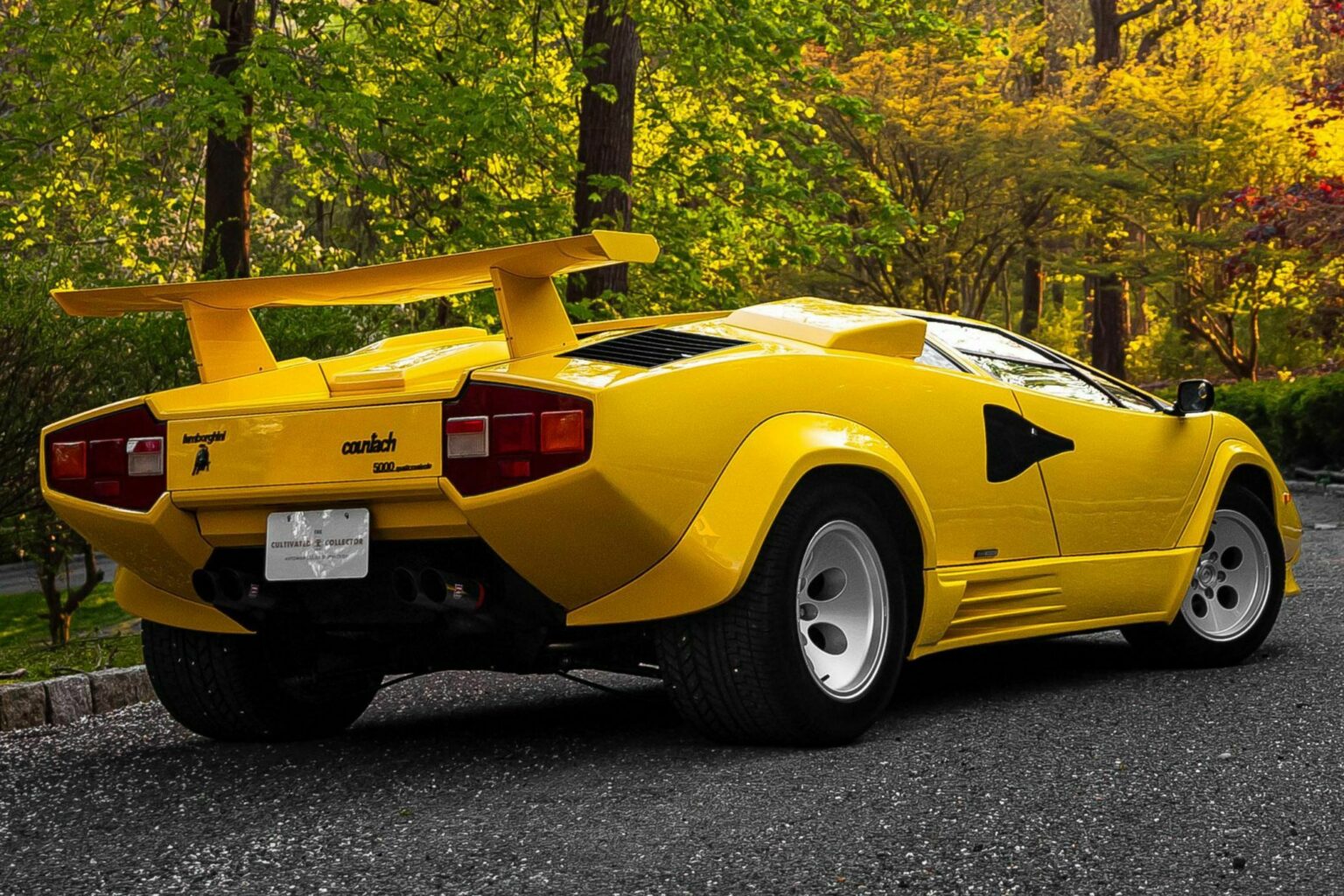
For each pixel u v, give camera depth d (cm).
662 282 1366
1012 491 430
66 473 383
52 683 497
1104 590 462
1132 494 477
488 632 356
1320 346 3312
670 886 252
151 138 1235
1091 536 461
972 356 446
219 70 1112
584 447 321
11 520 698
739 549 342
